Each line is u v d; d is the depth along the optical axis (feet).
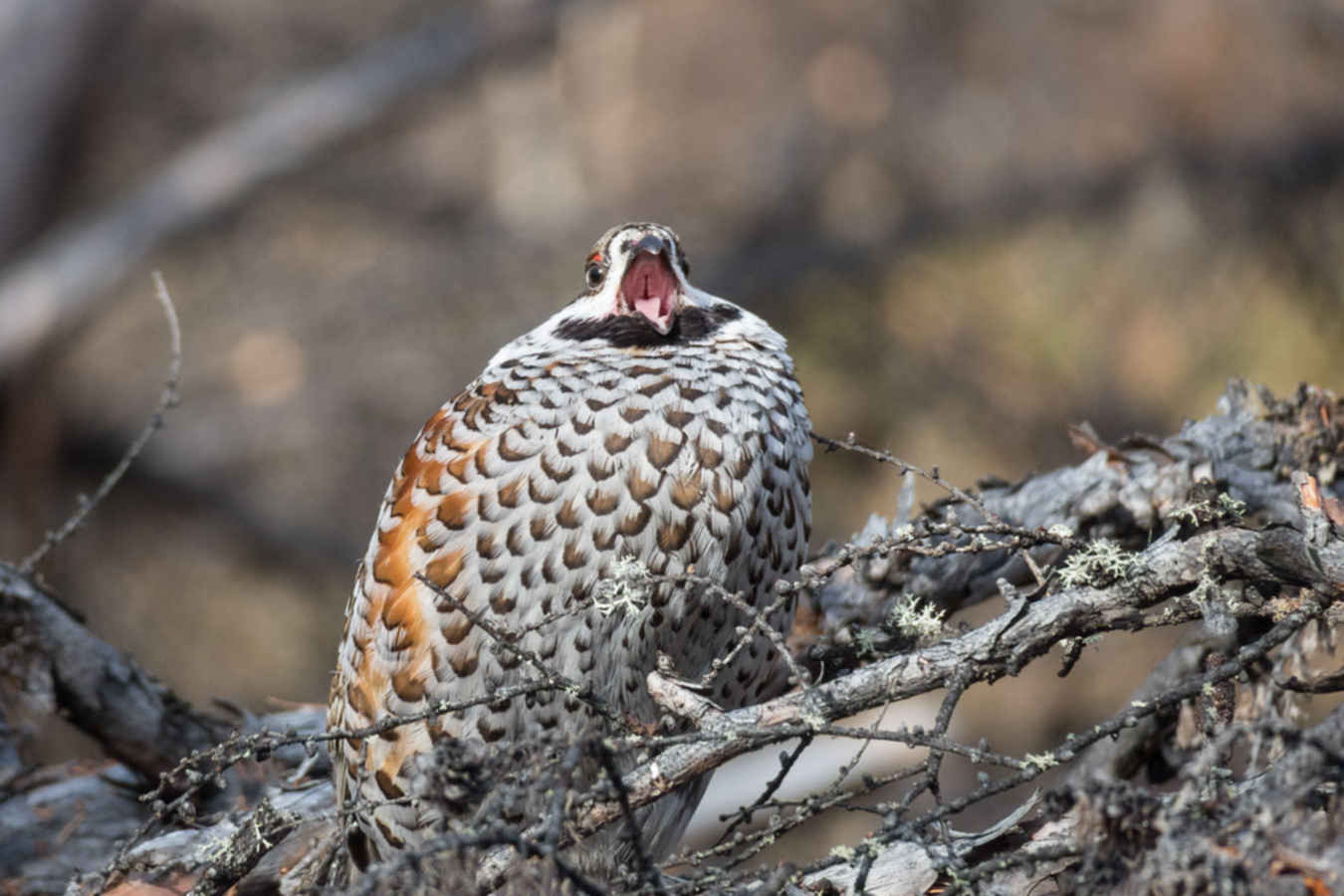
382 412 47.47
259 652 44.16
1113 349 42.93
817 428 42.22
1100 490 17.71
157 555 44.86
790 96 49.55
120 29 43.21
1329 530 11.85
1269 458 17.72
